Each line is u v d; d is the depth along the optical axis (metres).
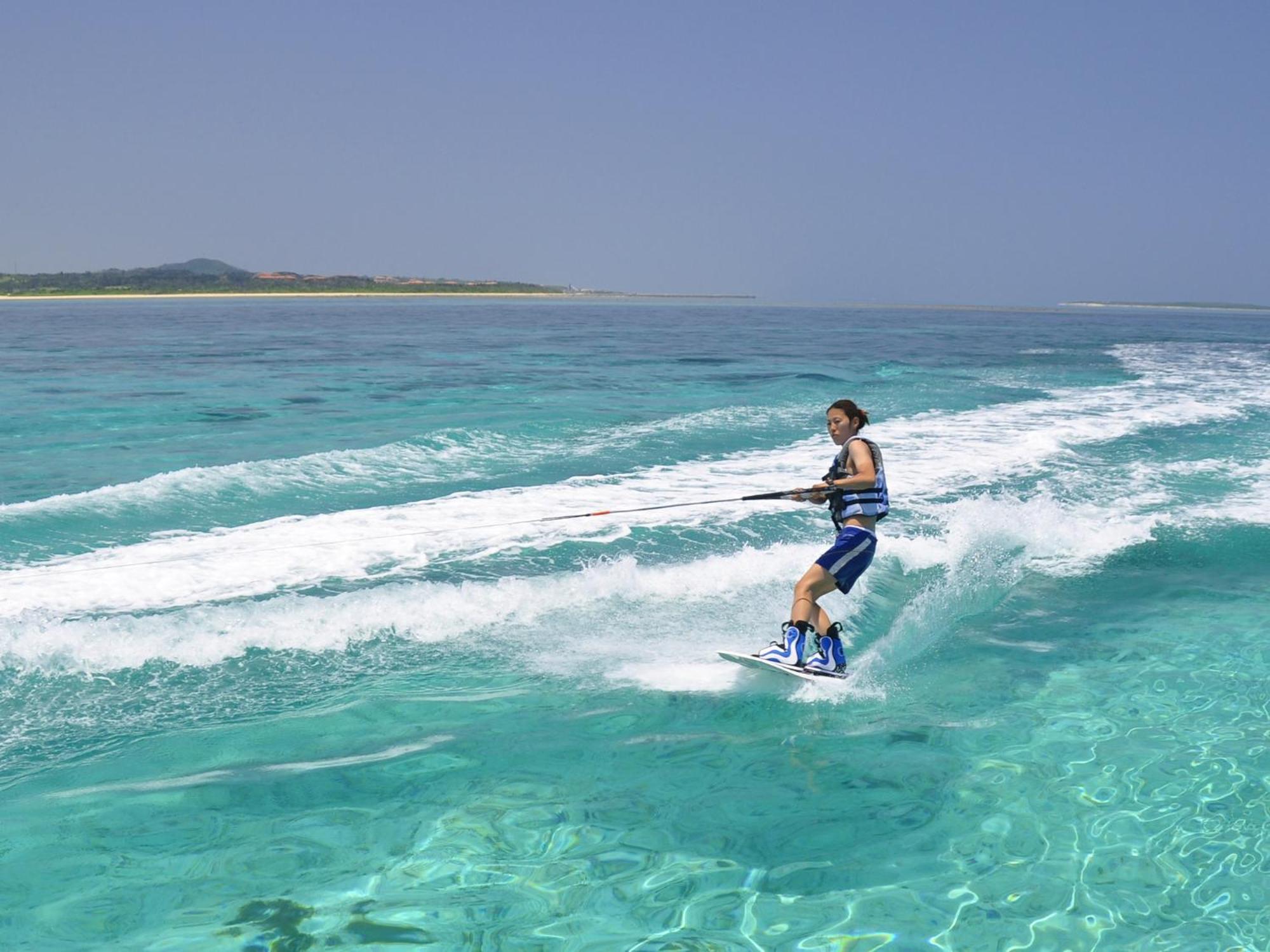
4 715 4.98
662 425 13.89
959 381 21.34
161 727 4.94
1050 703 5.41
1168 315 139.62
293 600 6.40
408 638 6.12
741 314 90.94
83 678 5.41
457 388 19.12
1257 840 4.02
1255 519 9.38
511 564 7.57
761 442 12.71
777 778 4.54
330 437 12.88
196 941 3.31
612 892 3.64
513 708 5.25
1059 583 7.62
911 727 5.10
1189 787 4.46
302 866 3.79
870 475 5.68
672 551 8.07
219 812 4.17
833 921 3.48
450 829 4.07
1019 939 3.39
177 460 11.29
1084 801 4.34
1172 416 15.81
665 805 4.28
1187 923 3.49
